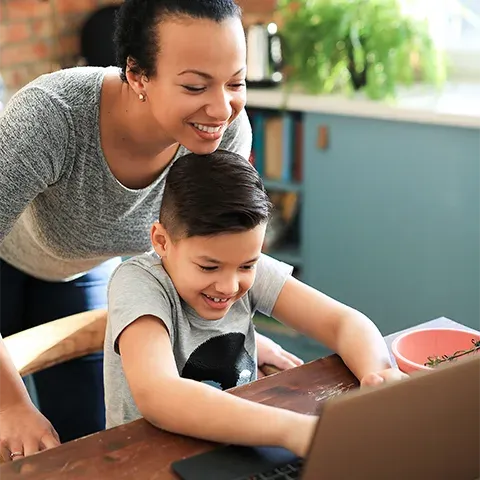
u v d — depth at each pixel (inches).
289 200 122.7
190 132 49.2
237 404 43.1
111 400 53.2
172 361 47.3
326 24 109.8
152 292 50.4
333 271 117.3
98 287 74.2
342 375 50.6
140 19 48.6
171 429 43.6
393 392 33.4
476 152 99.3
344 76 112.3
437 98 108.7
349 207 112.6
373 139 107.3
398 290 111.7
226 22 47.1
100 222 60.4
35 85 55.0
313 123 112.0
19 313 73.7
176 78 47.4
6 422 49.9
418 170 104.7
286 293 56.4
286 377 49.8
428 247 107.0
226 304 50.4
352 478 33.1
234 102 49.2
